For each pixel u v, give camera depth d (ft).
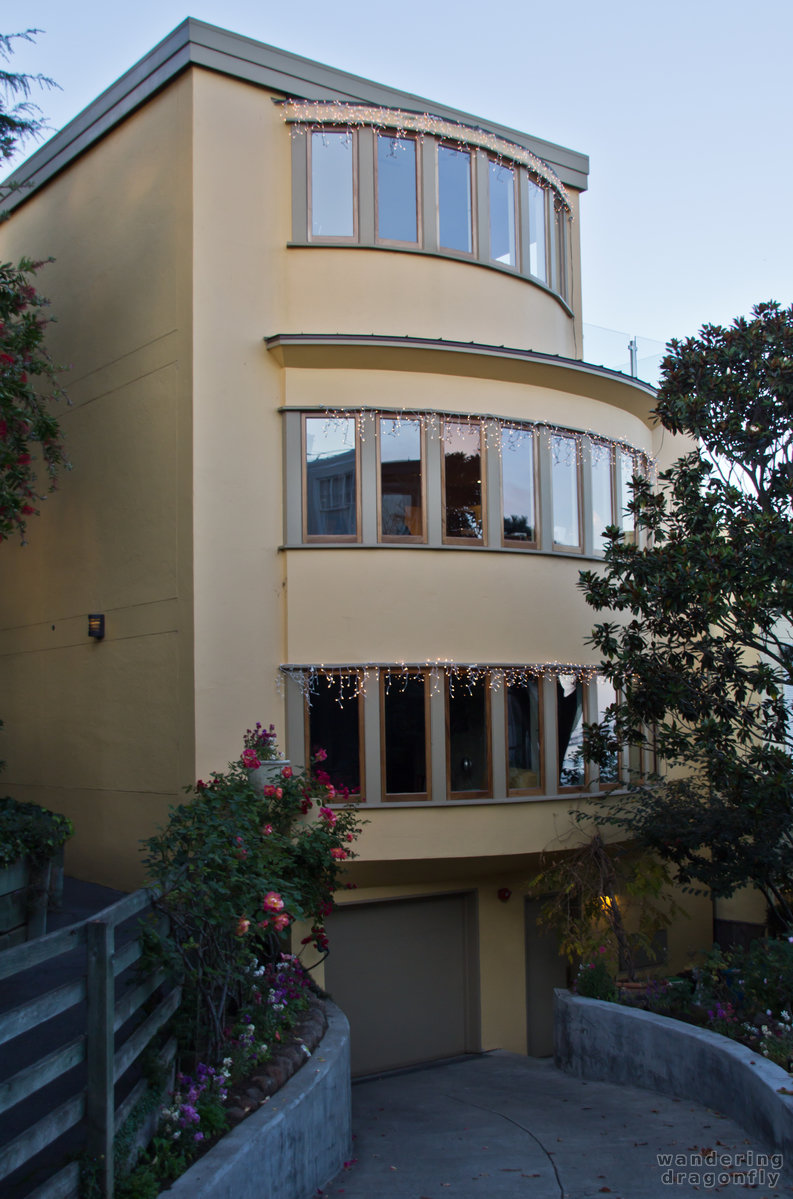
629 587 35.96
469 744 40.70
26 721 48.47
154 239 40.88
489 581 41.37
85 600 44.14
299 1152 23.41
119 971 19.03
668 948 51.39
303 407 39.99
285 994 29.35
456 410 41.22
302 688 39.01
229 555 38.58
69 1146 18.89
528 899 45.34
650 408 48.34
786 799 34.19
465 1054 42.96
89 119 44.78
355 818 38.93
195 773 37.11
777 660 37.47
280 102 41.19
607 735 39.17
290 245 40.93
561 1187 24.72
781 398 36.50
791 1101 25.20
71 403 39.19
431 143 42.65
